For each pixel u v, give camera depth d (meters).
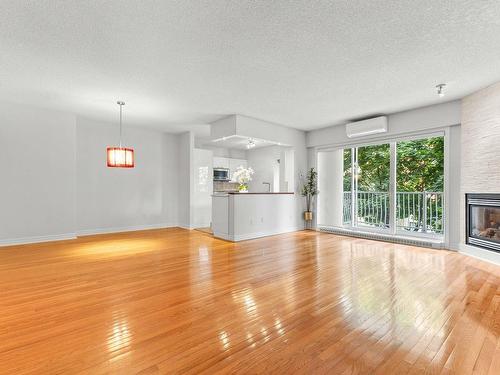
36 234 4.96
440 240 4.64
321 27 2.33
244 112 5.04
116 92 4.00
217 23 2.28
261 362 1.53
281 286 2.73
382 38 2.50
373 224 5.90
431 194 5.14
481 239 3.87
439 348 1.66
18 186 4.76
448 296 2.47
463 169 4.16
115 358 1.56
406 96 4.12
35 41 2.57
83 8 2.09
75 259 3.79
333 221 6.38
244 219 5.39
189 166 6.86
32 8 2.09
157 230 6.55
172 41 2.57
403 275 3.09
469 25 2.29
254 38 2.52
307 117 5.38
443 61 2.96
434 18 2.20
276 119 5.54
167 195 7.08
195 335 1.81
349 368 1.48
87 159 5.79
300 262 3.65
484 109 3.75
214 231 5.70
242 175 6.02
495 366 1.49
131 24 2.30
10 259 3.78
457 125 4.31
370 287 2.71
